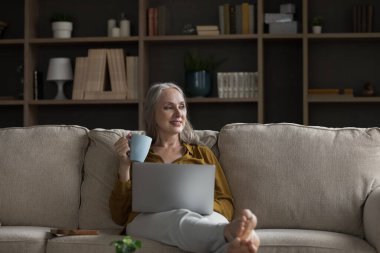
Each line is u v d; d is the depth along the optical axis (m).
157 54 5.84
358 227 3.10
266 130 3.31
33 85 5.73
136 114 5.84
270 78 5.73
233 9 5.59
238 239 2.49
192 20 5.82
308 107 5.68
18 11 5.97
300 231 2.98
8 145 3.43
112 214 3.19
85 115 5.88
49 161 3.38
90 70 5.63
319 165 3.17
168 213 2.87
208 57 5.77
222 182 3.23
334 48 5.70
